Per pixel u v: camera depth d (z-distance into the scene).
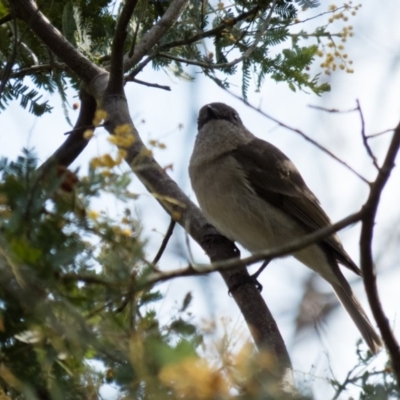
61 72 11.84
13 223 5.11
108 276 5.34
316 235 6.18
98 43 11.82
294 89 11.30
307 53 11.18
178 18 11.71
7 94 10.63
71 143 11.48
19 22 11.36
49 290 5.11
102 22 12.01
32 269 5.02
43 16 11.16
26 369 5.34
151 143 6.19
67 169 5.49
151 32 11.45
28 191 5.20
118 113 10.47
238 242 12.88
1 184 5.25
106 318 5.38
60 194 5.33
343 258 12.70
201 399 4.76
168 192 9.73
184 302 5.80
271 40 11.35
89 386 5.54
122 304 5.75
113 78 10.66
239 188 12.78
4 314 5.20
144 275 5.41
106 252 5.46
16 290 5.00
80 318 5.12
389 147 6.26
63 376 5.51
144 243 5.41
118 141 5.75
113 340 5.24
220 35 11.86
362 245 6.48
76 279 5.26
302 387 5.16
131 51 11.19
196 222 10.90
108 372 5.59
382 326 6.65
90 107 11.91
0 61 10.66
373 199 6.28
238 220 12.73
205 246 10.72
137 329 5.44
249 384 4.89
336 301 10.44
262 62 11.30
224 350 4.93
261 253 5.99
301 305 10.15
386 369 7.14
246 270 9.93
